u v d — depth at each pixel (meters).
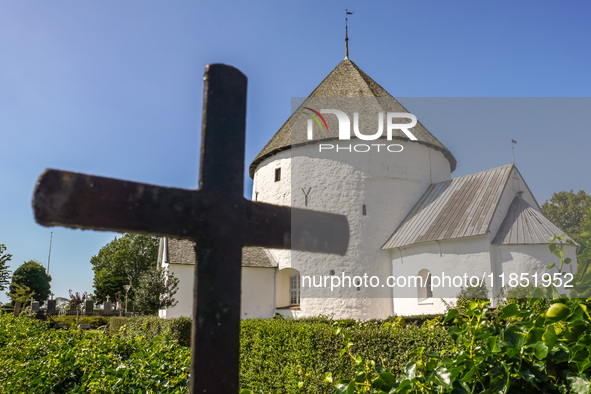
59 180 1.64
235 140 2.01
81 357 4.98
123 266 45.31
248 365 8.48
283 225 2.13
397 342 5.76
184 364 4.71
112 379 4.17
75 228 1.69
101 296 42.72
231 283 1.91
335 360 6.32
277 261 22.09
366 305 18.69
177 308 20.34
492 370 2.10
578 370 2.00
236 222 1.98
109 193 1.72
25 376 4.51
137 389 4.07
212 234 1.91
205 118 1.97
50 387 4.45
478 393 2.16
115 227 1.73
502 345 2.10
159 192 1.83
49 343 6.08
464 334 2.28
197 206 1.89
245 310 21.08
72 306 32.09
